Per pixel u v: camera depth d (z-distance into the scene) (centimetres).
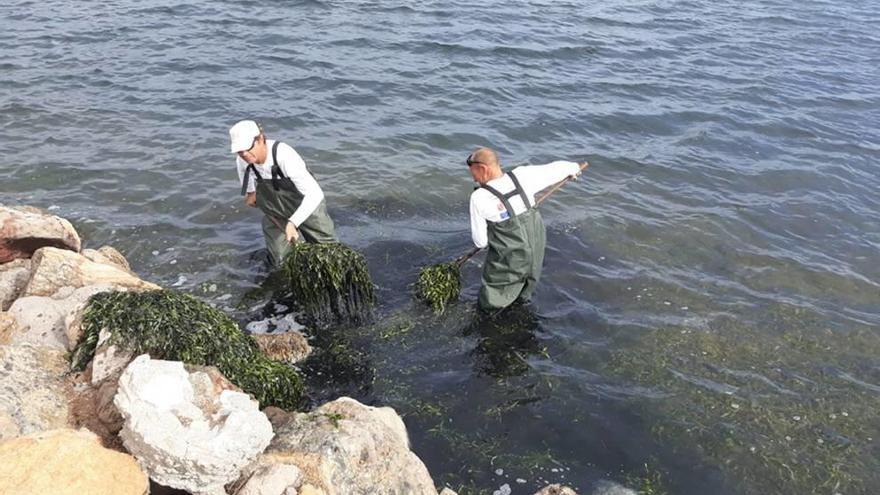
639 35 1684
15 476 335
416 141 1126
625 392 620
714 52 1592
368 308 712
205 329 508
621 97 1327
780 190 1015
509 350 670
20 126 1099
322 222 745
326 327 693
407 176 1020
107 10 1664
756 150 1138
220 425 382
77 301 533
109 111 1169
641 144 1149
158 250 813
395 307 728
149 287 589
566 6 1894
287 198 715
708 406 606
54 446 354
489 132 1170
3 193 914
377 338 680
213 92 1256
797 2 2044
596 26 1734
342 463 414
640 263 823
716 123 1231
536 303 741
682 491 524
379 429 451
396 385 617
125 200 918
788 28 1788
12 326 502
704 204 969
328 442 420
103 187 945
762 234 897
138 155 1033
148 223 866
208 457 362
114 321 481
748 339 696
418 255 828
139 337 477
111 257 716
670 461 550
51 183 948
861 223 934
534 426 578
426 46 1528
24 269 607
